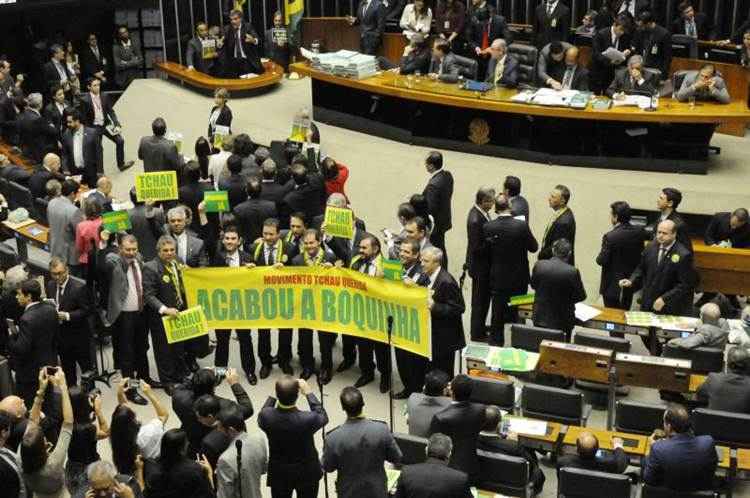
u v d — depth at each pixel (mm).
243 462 8430
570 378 11703
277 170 14242
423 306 11312
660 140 17094
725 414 9844
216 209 13125
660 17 22938
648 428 10227
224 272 12078
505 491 9297
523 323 12914
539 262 11906
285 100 21562
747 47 18391
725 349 11859
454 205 16766
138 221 13344
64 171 17938
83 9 24297
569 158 17594
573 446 9977
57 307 11719
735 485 10336
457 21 20016
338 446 8578
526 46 18656
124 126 21453
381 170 17906
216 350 12562
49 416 9766
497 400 10594
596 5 23406
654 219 14539
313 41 23891
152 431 8773
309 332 12375
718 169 17375
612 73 18562
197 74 22281
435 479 7895
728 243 14297
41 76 23781
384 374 12328
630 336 13508
